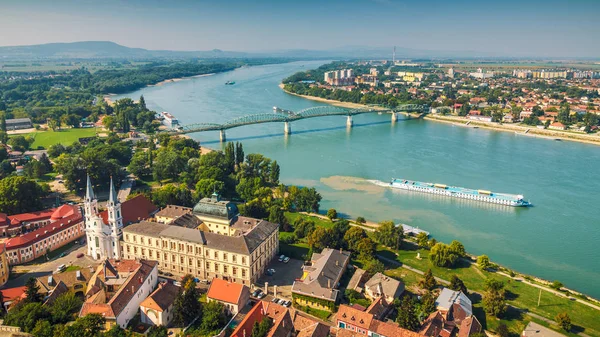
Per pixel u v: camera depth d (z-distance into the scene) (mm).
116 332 137875
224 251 179750
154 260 195000
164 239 190375
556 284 187750
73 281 169000
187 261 188625
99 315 141125
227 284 159875
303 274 187875
